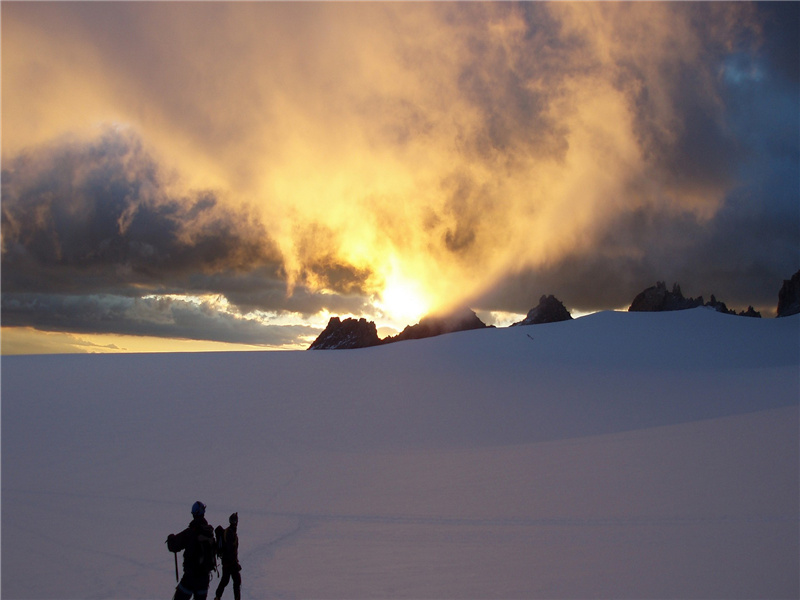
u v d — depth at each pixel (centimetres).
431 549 1377
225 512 1770
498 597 1075
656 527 1421
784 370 4059
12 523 1691
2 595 1195
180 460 2453
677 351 5306
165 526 1658
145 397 3881
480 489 1886
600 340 5847
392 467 2270
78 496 1964
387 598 1102
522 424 3044
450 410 3438
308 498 1892
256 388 4206
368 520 1639
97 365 5406
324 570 1274
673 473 1888
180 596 1045
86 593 1202
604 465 2064
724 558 1198
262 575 1268
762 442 2169
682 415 2991
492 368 4909
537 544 1364
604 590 1078
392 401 3722
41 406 3584
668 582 1098
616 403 3438
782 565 1145
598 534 1403
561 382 4203
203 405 3622
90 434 2923
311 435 2909
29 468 2341
